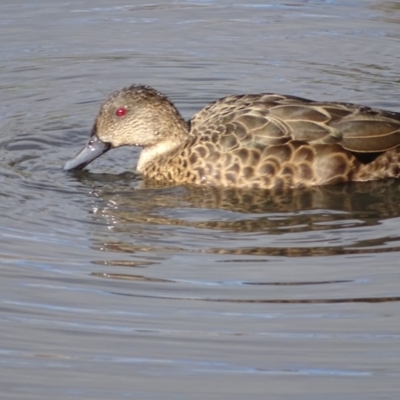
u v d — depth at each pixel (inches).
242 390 370.3
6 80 727.1
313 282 446.9
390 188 551.2
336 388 371.2
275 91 704.4
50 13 834.8
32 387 372.2
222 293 438.3
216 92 711.1
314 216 518.3
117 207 529.7
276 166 546.6
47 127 650.8
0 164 589.6
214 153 553.9
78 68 746.2
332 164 550.0
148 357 391.2
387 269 457.4
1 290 441.1
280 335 405.4
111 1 864.3
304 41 785.6
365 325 412.2
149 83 725.3
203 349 396.2
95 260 468.4
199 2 866.1
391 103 679.7
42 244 483.8
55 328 411.8
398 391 368.8
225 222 510.6
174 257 471.2
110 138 587.8
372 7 848.3
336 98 689.0
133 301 432.1
